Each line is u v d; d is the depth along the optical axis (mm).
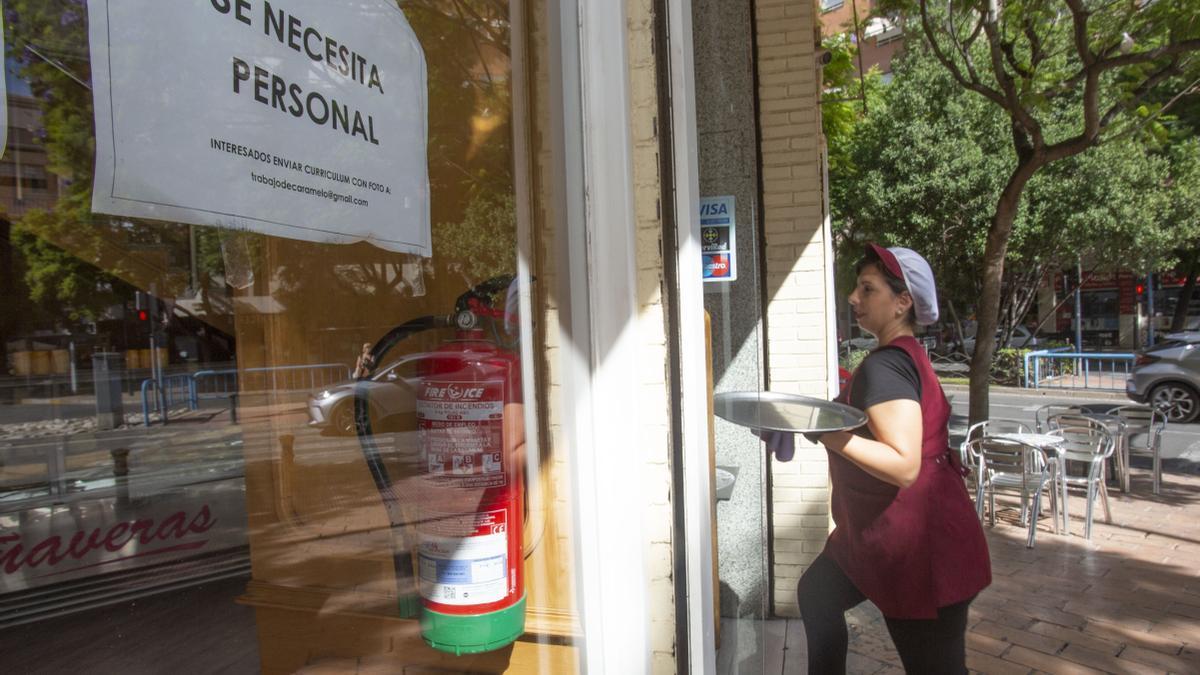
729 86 2281
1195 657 3555
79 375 800
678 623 1332
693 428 1414
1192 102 16031
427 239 1262
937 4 7578
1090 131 6082
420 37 1224
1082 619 3996
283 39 901
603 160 1293
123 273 825
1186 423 10641
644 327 1305
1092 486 5559
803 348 4109
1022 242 16047
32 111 701
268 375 1052
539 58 1318
